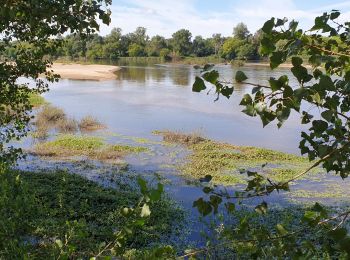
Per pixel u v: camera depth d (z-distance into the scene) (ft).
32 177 40.45
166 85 154.92
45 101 105.29
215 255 21.80
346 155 6.65
